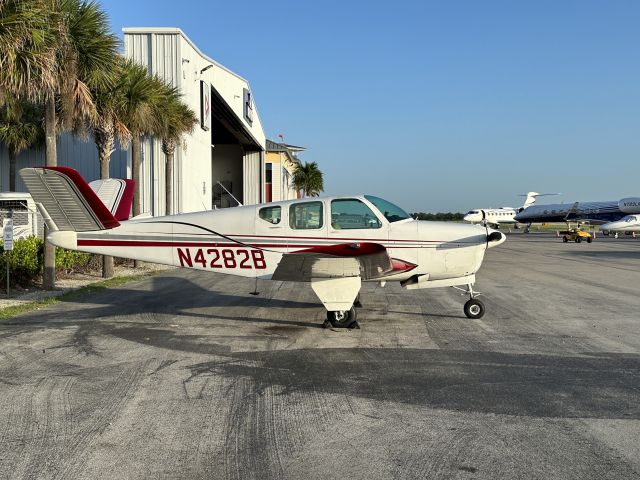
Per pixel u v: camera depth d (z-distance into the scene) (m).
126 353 5.95
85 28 10.63
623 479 3.02
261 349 6.16
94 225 7.89
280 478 3.02
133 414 4.04
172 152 17.83
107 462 3.22
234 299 10.20
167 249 8.03
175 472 3.09
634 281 13.52
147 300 10.04
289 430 3.73
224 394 4.52
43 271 11.09
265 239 7.89
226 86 28.42
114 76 11.68
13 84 8.64
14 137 23.48
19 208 17.41
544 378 5.02
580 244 34.69
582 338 6.79
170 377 5.02
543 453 3.35
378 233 7.86
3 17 8.41
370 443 3.51
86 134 14.21
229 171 45.19
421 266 7.90
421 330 7.29
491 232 7.96
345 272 7.20
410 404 4.28
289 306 9.38
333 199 7.98
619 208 52.16
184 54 20.09
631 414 4.06
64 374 5.10
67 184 7.51
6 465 3.17
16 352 5.96
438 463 3.21
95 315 8.41
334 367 5.39
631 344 6.45
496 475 3.06
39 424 3.83
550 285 12.62
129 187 8.77
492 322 7.89
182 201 19.92
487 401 4.36
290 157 62.25
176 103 16.66
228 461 3.24
